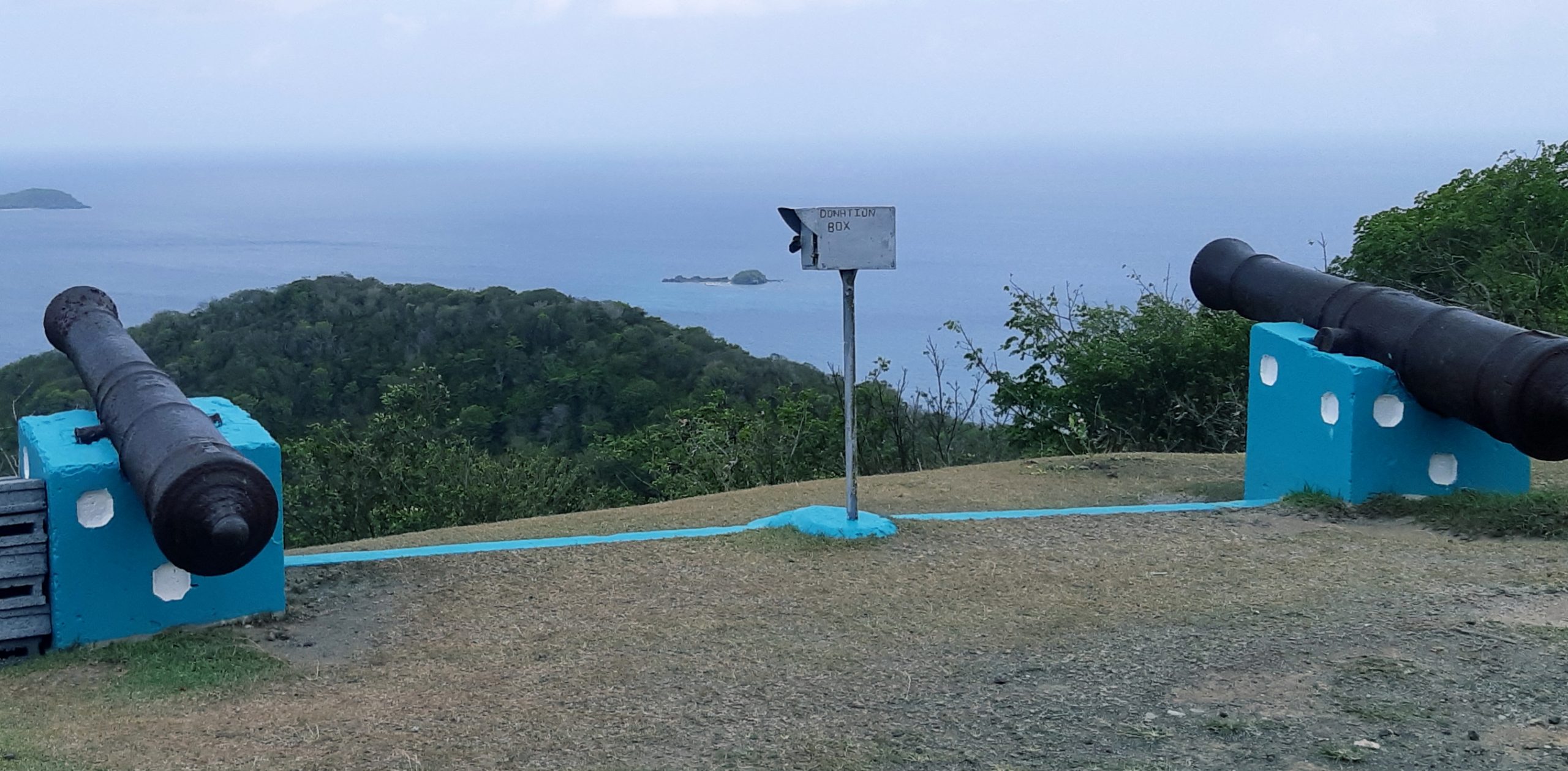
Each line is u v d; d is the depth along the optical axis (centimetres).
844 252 725
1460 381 746
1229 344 1530
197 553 529
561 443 2462
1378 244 1686
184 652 554
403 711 477
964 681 499
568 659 539
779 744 434
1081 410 1596
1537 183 1695
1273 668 503
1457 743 423
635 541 746
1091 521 790
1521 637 535
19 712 485
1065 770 407
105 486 567
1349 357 818
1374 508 788
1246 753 418
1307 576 649
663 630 578
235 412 669
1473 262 1634
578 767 416
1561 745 419
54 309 726
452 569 691
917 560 692
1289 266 941
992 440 1769
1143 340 1595
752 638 563
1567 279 1464
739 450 1586
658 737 443
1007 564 682
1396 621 563
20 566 558
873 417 1662
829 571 674
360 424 2441
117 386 615
